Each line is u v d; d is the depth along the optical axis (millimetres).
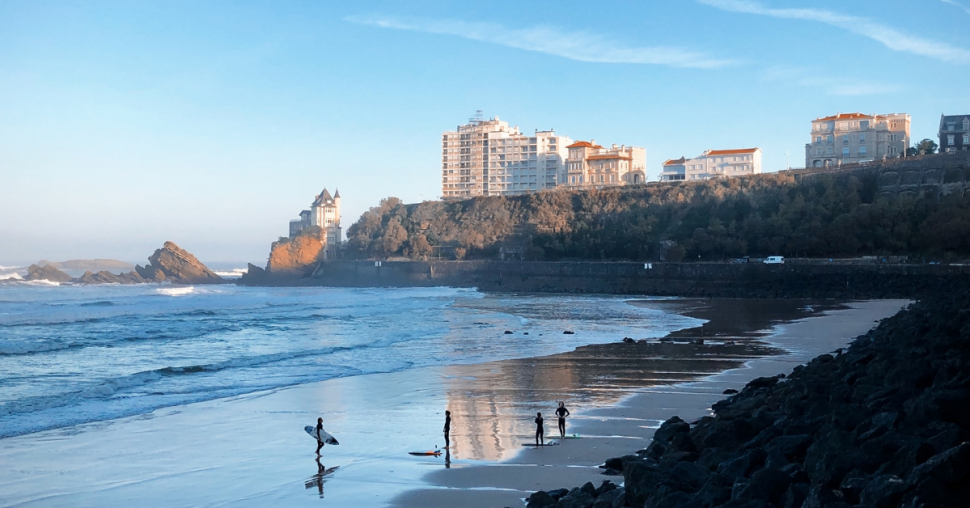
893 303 77625
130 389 30625
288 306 88938
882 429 11891
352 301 100125
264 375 34656
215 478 17375
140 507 15234
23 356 41688
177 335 54281
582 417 23656
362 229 188125
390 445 20500
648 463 12805
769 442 13172
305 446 20578
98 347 46438
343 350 44844
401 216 188375
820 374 23609
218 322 65312
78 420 24438
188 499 15766
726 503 10211
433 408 26062
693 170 179750
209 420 24391
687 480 12016
